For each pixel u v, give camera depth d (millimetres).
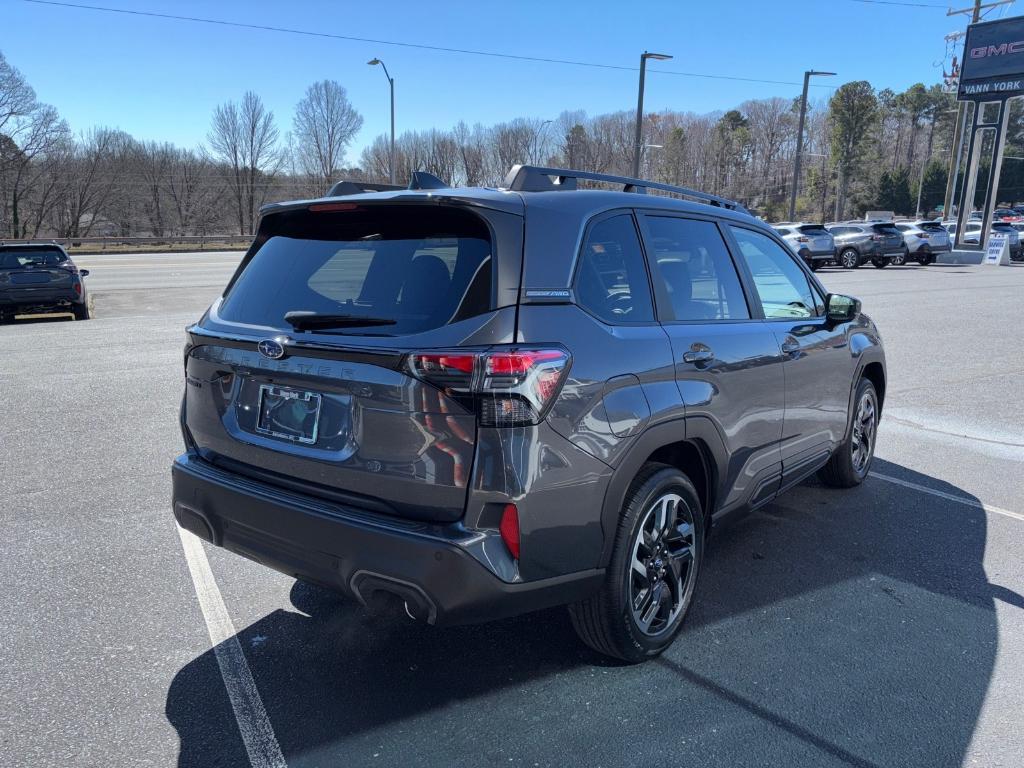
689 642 3250
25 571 3881
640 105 29891
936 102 121438
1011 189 104125
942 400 7973
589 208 2922
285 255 3094
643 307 3045
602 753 2535
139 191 85938
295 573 2729
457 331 2424
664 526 3045
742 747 2564
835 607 3564
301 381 2678
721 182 110250
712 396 3207
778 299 4098
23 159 73625
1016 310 15727
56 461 5625
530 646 3223
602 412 2646
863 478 5340
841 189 99875
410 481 2438
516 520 2426
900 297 18578
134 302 18906
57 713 2738
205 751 2547
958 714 2750
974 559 4125
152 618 3436
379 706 2803
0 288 14031
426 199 2668
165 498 4906
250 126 87750
